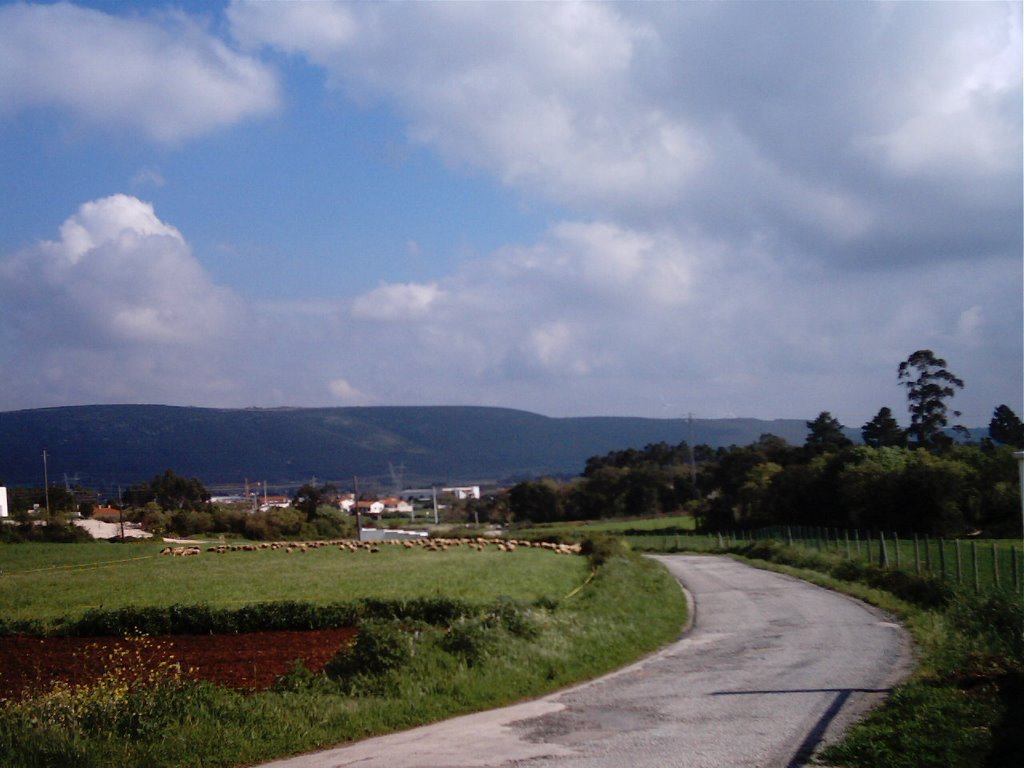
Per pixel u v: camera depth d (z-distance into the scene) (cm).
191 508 12256
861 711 1102
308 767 943
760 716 1106
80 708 1048
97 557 5988
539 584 3766
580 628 1795
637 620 2116
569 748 978
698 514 9756
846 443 9250
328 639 2547
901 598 2495
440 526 13212
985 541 4609
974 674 1235
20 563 5584
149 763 937
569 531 8906
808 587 3130
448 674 1359
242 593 3609
